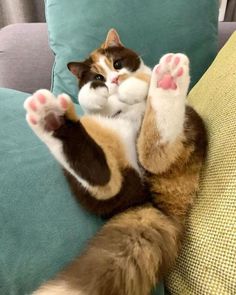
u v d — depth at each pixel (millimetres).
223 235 227
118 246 248
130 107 324
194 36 495
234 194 234
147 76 349
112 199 275
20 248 247
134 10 481
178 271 255
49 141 261
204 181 277
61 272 236
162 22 485
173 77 263
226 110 295
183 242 259
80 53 480
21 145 318
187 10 488
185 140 285
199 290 232
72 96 491
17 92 402
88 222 275
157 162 281
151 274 242
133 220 268
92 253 245
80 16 477
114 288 227
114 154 280
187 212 276
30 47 544
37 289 229
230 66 342
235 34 418
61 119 255
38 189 282
